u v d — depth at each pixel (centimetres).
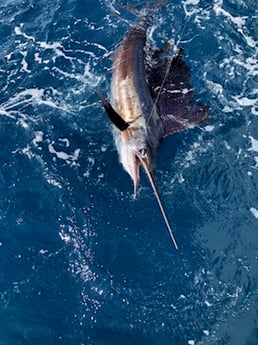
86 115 1500
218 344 1116
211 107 1511
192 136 1423
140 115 1314
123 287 1185
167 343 1120
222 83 1576
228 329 1132
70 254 1240
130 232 1272
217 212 1304
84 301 1174
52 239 1266
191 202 1318
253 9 1794
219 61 1641
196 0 1823
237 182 1352
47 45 1722
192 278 1198
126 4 1833
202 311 1153
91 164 1391
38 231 1280
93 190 1342
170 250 1241
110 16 1798
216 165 1376
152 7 1800
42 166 1390
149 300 1168
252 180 1357
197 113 1457
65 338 1131
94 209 1309
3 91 1588
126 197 1328
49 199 1330
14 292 1188
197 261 1224
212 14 1778
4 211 1315
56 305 1172
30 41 1741
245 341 1117
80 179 1362
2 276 1211
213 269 1211
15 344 1127
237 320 1142
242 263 1220
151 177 1230
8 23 1811
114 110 1309
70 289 1191
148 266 1219
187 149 1402
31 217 1302
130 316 1151
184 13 1780
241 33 1727
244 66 1628
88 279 1202
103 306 1166
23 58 1683
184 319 1145
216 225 1283
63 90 1577
